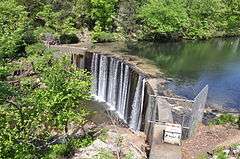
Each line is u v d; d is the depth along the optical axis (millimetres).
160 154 18391
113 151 18797
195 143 20797
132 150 19531
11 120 16156
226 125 23797
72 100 19594
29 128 16531
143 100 29172
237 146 19297
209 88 32531
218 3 56250
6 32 28312
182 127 21078
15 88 18156
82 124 22781
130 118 31078
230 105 29328
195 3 54688
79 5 45438
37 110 17266
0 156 14523
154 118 22812
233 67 39531
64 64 21266
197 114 22734
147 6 48188
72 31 42375
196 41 52156
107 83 35875
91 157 18281
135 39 47125
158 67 35938
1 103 16594
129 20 47688
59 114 18859
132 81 32125
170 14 47969
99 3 45031
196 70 37250
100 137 20484
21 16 35844
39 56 32312
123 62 34406
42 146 17844
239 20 57719
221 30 57531
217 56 44094
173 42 49781
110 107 34188
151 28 48469
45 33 40594
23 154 15164
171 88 30203
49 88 19234
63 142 19922
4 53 27562
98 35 43531
